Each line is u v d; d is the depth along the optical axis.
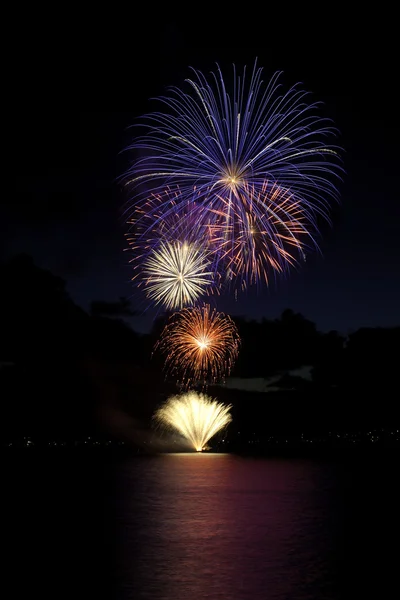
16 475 95.75
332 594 19.52
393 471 103.31
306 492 62.09
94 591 20.16
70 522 39.28
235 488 67.50
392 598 19.02
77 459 162.50
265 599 18.83
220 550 28.09
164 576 22.41
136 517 41.78
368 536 32.44
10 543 30.59
